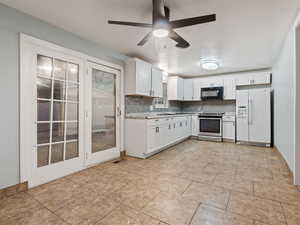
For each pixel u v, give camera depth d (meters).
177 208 1.71
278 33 2.59
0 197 1.87
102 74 3.21
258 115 4.55
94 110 3.05
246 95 4.70
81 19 2.23
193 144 4.83
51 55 2.35
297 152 2.21
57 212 1.64
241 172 2.68
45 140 2.32
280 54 3.35
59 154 2.49
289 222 1.48
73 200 1.86
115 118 3.49
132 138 3.59
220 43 2.97
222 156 3.60
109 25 2.38
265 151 4.01
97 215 1.60
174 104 6.14
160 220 1.52
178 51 3.41
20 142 2.03
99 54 3.08
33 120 2.17
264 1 1.82
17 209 1.69
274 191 2.05
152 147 3.59
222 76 5.36
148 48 3.24
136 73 3.53
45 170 2.30
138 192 2.04
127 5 1.92
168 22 1.73
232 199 1.87
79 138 2.76
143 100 4.41
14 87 1.98
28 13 2.08
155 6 1.70
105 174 2.61
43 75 2.28
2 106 1.88
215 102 5.92
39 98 2.23
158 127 3.81
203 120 5.48
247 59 3.93
